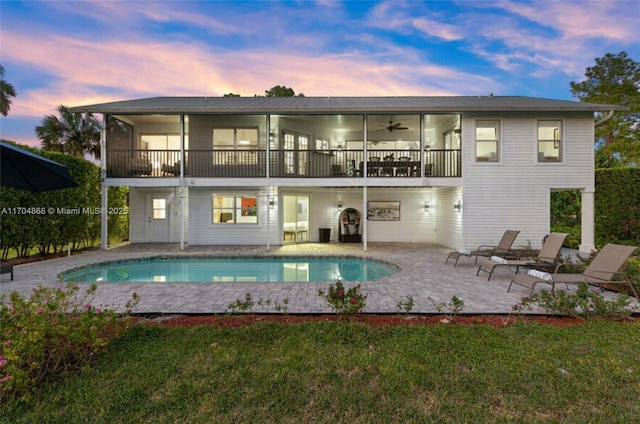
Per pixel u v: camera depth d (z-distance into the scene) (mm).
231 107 10336
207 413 2221
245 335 3471
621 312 3943
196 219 12703
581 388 2482
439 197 12875
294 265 9352
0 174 4062
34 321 2709
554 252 6676
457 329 3623
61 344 2781
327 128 13711
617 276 5086
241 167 12398
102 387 2500
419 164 11117
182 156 10773
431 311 4387
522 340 3320
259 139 12430
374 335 3449
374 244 12641
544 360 2904
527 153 10492
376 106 10047
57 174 4094
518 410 2266
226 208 12734
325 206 13711
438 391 2473
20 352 2488
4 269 6238
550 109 9844
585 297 4250
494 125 10570
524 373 2689
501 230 10477
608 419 2166
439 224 12859
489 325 3818
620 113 17844
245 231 12664
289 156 12531
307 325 3734
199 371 2738
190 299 5004
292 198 13219
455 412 2232
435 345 3211
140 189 12883
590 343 3242
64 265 8086
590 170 10430
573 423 2127
